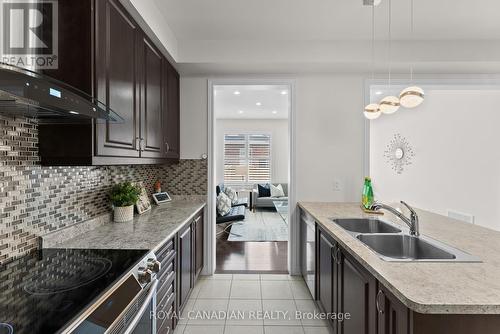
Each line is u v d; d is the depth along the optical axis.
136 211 2.37
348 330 1.59
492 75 3.06
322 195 3.10
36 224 1.41
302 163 3.10
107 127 1.48
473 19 2.36
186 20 2.37
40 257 1.32
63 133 1.37
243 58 2.75
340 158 3.10
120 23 1.62
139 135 1.92
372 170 5.91
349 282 1.57
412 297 0.91
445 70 2.96
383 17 2.34
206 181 3.13
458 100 4.00
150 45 2.14
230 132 7.75
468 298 0.91
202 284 2.88
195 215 2.64
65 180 1.63
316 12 2.25
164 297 1.71
